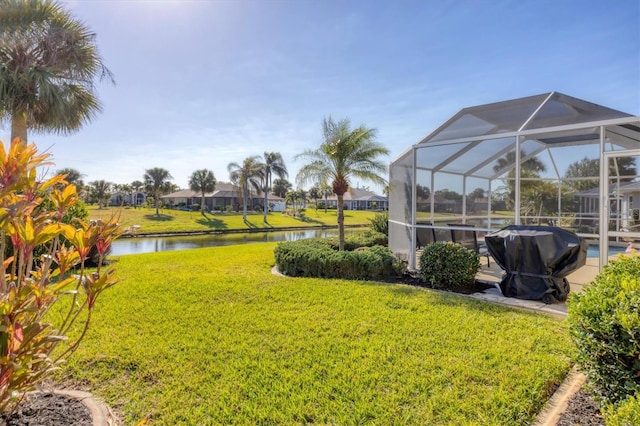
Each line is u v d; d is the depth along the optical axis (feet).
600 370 7.89
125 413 8.64
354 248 36.42
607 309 7.89
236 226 115.75
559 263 18.43
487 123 25.13
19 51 28.30
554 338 12.89
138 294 19.39
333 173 33.81
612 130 20.94
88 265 29.84
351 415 8.44
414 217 28.07
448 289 21.31
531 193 35.60
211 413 8.59
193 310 16.55
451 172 32.32
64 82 30.42
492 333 13.47
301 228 120.88
